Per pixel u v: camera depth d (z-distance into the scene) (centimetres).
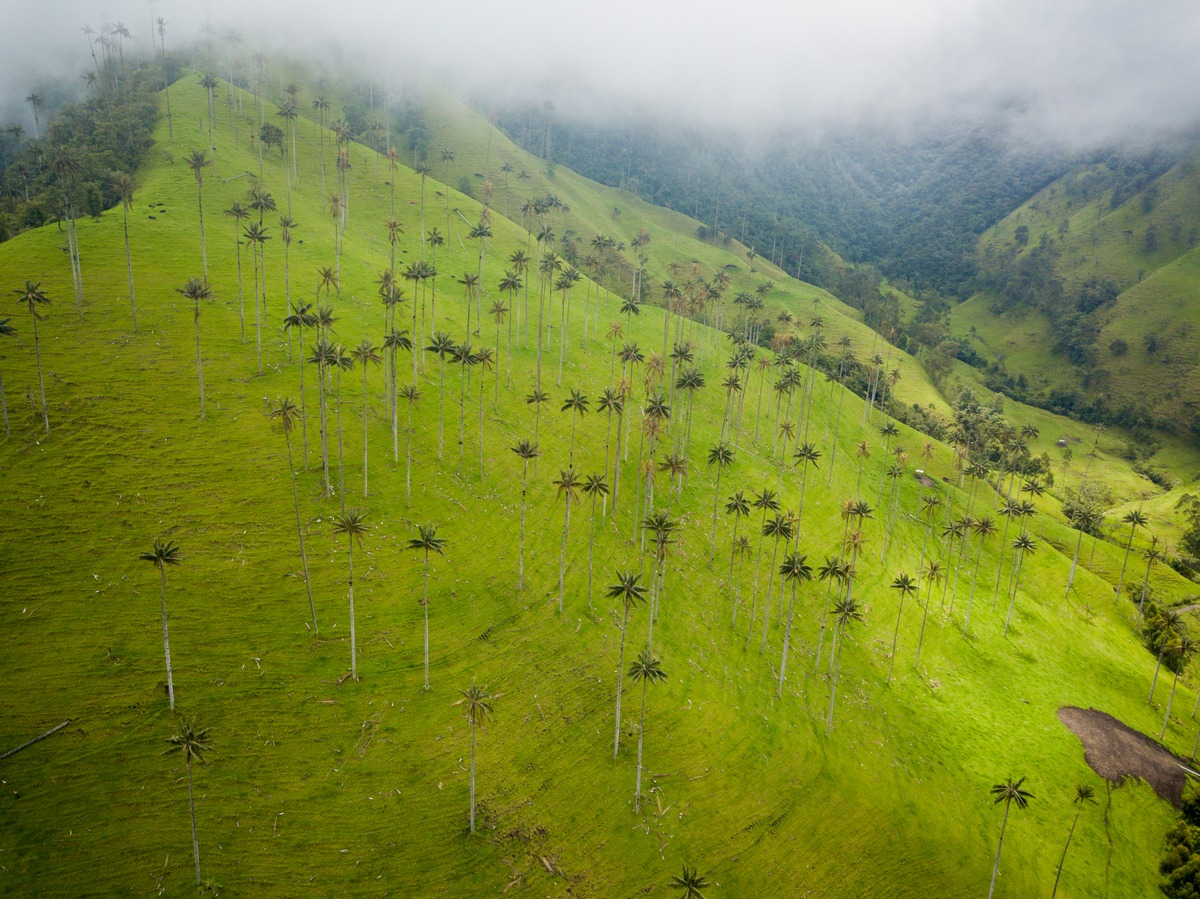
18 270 13162
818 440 17975
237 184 19575
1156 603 15362
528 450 10319
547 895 6719
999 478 19975
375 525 10138
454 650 8769
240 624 8225
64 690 7100
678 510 13088
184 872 6122
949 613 13062
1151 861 9188
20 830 6091
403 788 7188
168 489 9600
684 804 7862
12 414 10044
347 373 13062
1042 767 10169
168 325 12706
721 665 9975
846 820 8288
